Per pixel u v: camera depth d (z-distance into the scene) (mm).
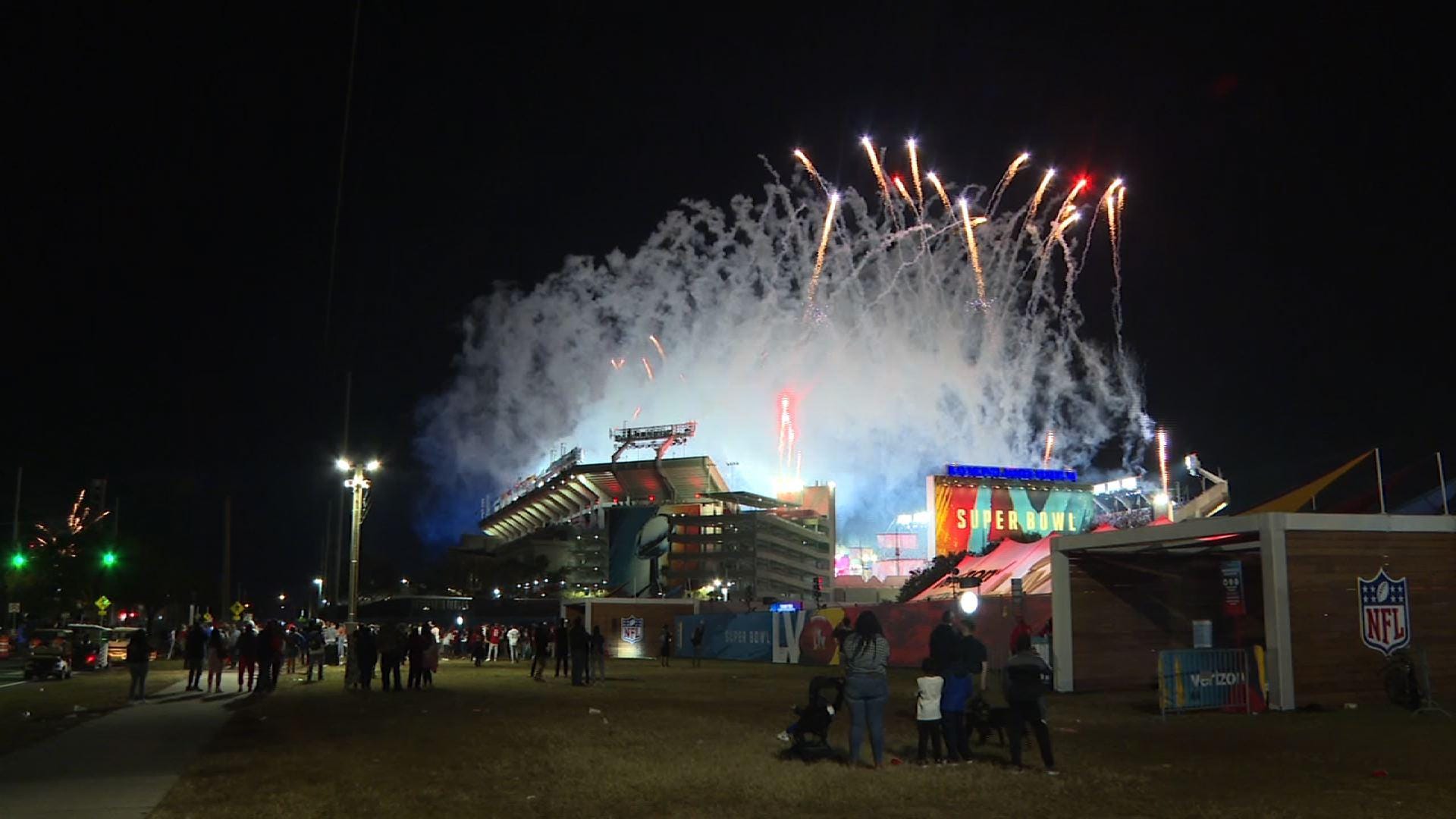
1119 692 25297
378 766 13438
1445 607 21797
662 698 24797
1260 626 25547
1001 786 11555
